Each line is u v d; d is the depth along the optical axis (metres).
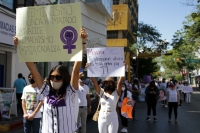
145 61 51.25
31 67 3.64
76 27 3.46
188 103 22.17
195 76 76.94
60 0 20.52
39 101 5.84
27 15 3.65
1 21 12.63
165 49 40.28
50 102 3.28
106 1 26.55
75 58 3.45
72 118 3.29
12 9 13.98
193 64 62.34
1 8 12.50
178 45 37.72
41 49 3.58
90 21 25.64
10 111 10.56
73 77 3.42
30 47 3.64
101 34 28.39
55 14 3.54
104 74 5.70
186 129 10.05
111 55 5.69
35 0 15.63
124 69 5.67
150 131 9.63
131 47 40.78
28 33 3.64
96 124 10.73
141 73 51.81
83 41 3.46
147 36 39.69
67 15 3.49
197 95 34.75
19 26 3.68
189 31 25.89
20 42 3.67
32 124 5.95
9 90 10.77
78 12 3.46
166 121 11.91
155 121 11.90
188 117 13.32
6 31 13.09
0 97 10.45
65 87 3.33
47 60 3.56
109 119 5.71
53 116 3.24
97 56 5.73
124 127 9.20
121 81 5.76
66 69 3.39
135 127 10.40
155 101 12.09
